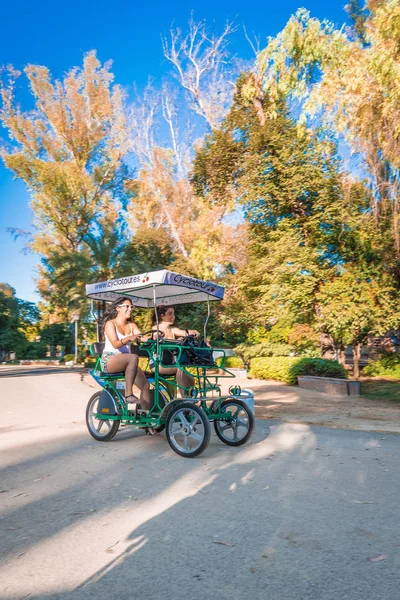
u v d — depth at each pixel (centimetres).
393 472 537
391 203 1317
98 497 460
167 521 395
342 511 412
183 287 723
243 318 2358
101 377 723
